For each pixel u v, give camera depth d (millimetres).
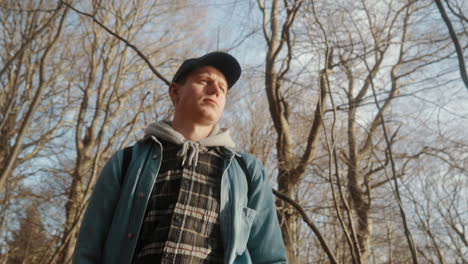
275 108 7949
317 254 8531
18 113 9164
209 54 1948
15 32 9695
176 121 1937
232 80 2021
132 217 1642
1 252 9125
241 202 1754
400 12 7223
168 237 1566
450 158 6914
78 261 1627
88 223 1699
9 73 8992
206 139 1837
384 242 7828
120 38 4238
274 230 1832
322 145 8164
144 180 1707
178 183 1699
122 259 1589
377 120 7367
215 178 1763
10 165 4121
